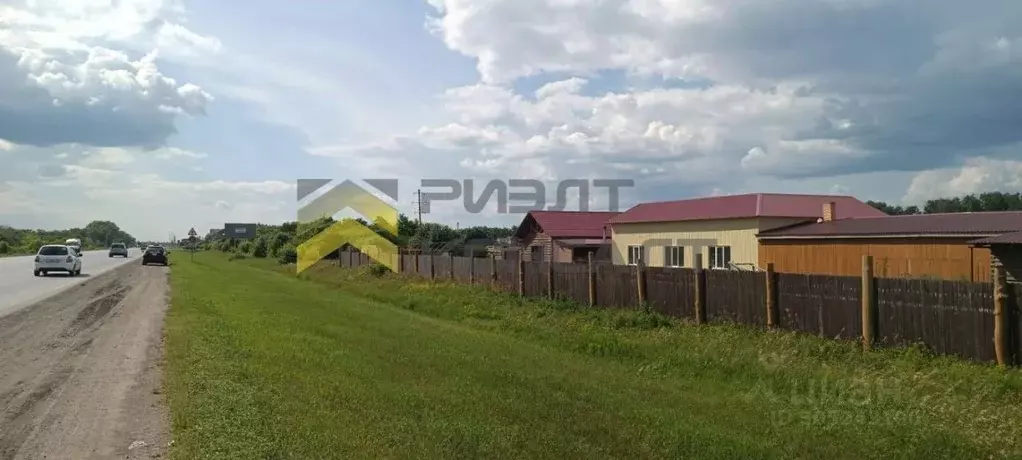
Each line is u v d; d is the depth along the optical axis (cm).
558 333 1614
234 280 3400
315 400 841
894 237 2247
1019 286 996
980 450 737
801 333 1326
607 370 1204
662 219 3450
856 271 2398
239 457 619
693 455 698
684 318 1608
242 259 6712
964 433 787
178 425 727
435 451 668
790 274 1359
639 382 1095
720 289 1527
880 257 2303
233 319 1677
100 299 2286
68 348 1273
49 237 11362
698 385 1092
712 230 3173
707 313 1559
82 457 645
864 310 1199
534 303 2125
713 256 3173
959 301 1070
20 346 1297
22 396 885
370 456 642
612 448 708
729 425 834
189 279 3369
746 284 1461
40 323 1641
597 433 758
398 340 1457
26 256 6994
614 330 1598
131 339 1384
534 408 858
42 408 823
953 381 977
